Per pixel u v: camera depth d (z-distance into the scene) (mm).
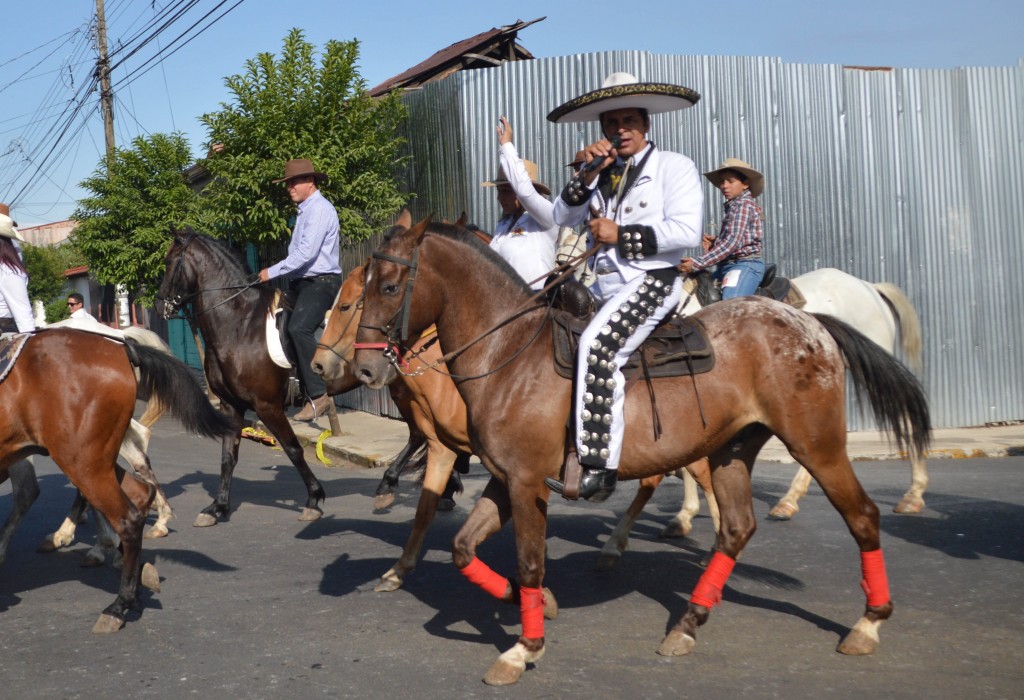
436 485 5918
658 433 4449
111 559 6754
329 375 6352
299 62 12672
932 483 8812
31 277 33375
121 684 4414
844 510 4602
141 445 6523
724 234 6922
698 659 4543
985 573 5848
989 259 12320
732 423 4570
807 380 4516
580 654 4645
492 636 4953
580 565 6277
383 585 5789
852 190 12031
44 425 5117
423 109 13117
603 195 4770
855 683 4219
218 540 7230
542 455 4434
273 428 7895
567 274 4602
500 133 5367
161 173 16719
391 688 4293
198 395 5680
